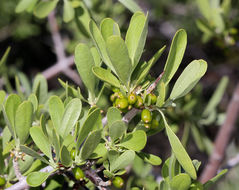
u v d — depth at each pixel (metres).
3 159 0.41
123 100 0.37
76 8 0.48
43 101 0.45
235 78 0.90
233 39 0.59
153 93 0.38
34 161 0.41
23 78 0.51
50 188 0.41
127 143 0.37
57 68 0.69
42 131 0.37
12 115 0.38
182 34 0.37
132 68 0.37
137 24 0.37
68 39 0.82
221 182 0.69
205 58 0.90
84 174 0.38
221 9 0.58
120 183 0.38
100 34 0.37
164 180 0.36
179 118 0.57
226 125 0.62
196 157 0.92
